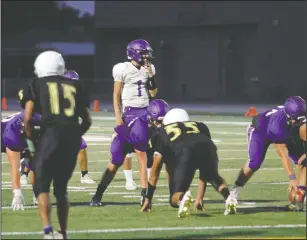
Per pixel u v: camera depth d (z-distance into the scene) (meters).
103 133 63.31
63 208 20.22
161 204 27.83
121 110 28.62
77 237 21.42
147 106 28.38
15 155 26.25
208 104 118.19
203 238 21.25
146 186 26.98
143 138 27.09
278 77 125.94
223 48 131.00
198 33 132.88
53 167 19.95
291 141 26.31
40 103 20.23
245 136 60.91
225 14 128.25
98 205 27.34
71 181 35.00
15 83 131.38
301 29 123.50
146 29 136.38
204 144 24.00
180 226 23.16
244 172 26.61
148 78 28.73
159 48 135.75
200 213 25.61
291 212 25.97
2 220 24.20
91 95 132.00
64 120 20.05
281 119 25.70
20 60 139.62
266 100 126.62
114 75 28.67
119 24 135.38
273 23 125.56
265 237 21.38
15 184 26.36
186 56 134.12
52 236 19.89
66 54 141.88
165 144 24.25
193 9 130.88
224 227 22.98
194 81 133.88
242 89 129.62
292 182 26.19
